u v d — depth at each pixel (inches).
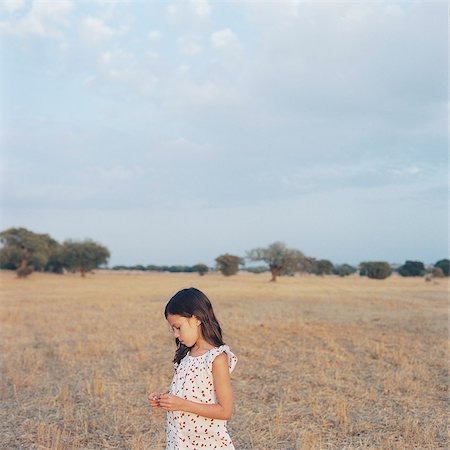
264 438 254.4
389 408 306.5
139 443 245.1
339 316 896.9
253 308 1083.9
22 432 264.1
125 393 342.6
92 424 273.4
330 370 414.6
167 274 4318.4
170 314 141.6
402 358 462.0
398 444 242.5
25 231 3132.4
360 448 239.8
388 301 1320.1
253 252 3314.5
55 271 3769.7
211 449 139.2
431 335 641.6
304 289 2098.9
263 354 484.4
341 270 4458.7
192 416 139.7
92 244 3467.0
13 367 428.5
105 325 757.3
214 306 1144.2
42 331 692.7
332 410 299.9
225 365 138.3
